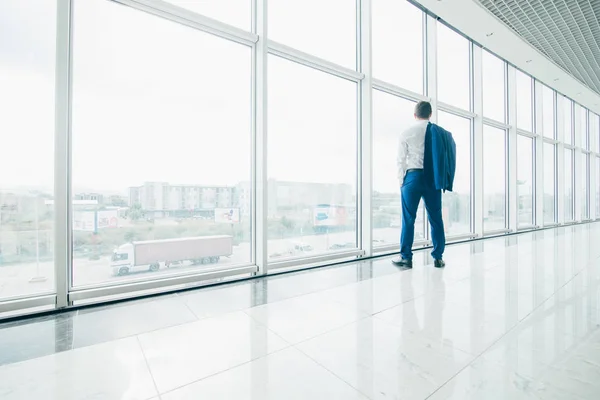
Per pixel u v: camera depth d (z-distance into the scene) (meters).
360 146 3.38
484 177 4.98
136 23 2.11
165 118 2.23
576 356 1.18
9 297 1.68
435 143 2.68
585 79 6.37
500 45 4.67
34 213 1.74
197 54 2.37
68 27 1.78
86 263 1.91
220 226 2.48
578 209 8.19
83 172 1.90
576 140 8.15
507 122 5.75
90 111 1.93
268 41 2.56
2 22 1.70
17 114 1.71
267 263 2.57
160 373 1.08
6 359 1.18
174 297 1.97
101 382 1.02
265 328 1.47
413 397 0.94
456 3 3.65
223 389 0.98
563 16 4.01
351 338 1.36
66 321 1.57
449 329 1.46
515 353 1.21
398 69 3.80
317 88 3.07
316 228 3.06
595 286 2.17
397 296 1.97
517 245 4.17
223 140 2.49
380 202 3.54
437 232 2.82
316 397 0.94
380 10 3.54
